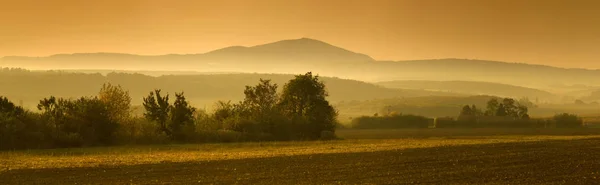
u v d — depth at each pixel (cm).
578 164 6581
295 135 14212
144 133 11831
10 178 5378
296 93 15025
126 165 6269
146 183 5191
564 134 19362
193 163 6519
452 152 7731
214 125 13588
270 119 14075
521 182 5431
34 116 10906
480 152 7694
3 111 10531
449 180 5503
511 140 12750
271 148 9712
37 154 8388
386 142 12019
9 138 10050
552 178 5656
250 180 5406
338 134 19425
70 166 6166
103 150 9381
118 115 11844
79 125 10994
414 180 5481
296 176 5656
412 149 8250
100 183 5175
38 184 5109
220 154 8094
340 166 6344
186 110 12475
